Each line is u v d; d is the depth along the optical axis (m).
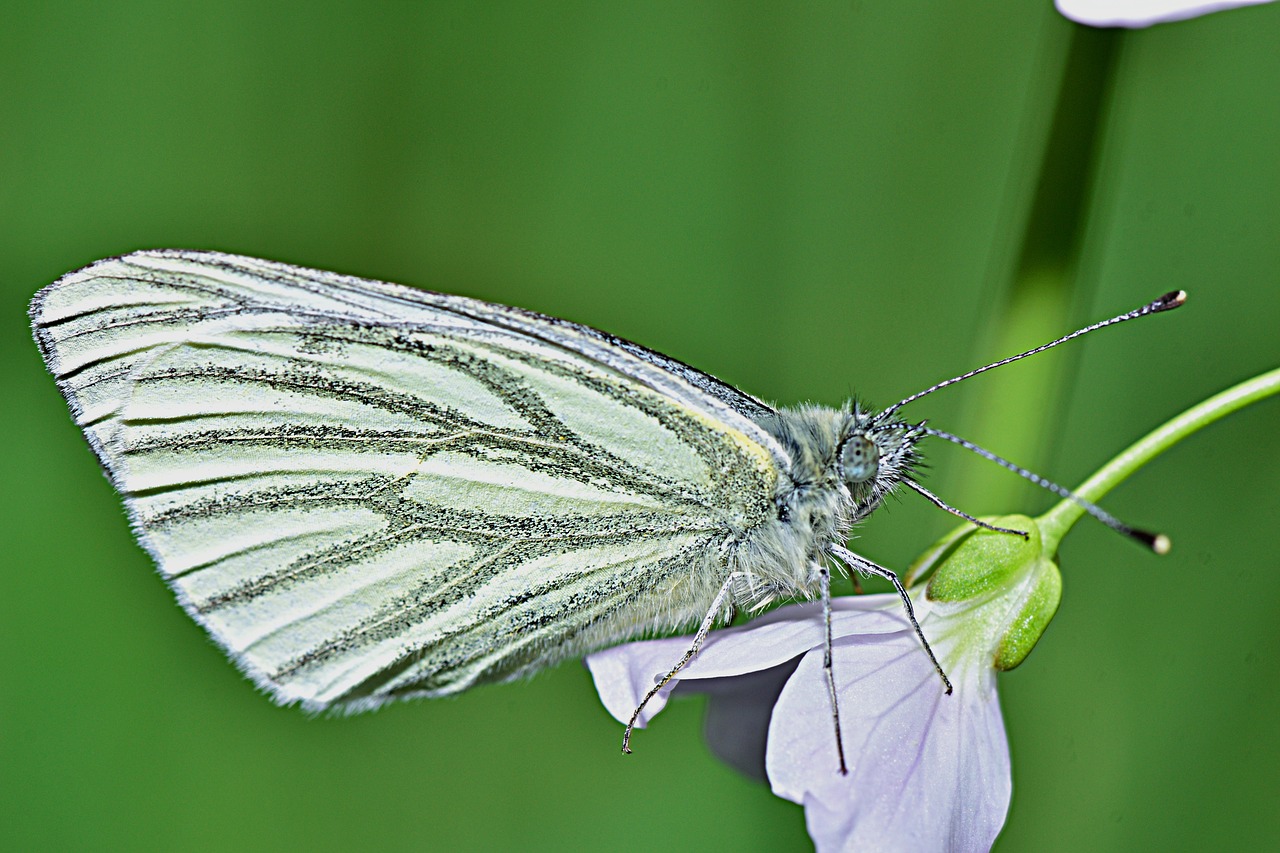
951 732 0.20
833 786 0.19
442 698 0.21
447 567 0.20
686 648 0.20
